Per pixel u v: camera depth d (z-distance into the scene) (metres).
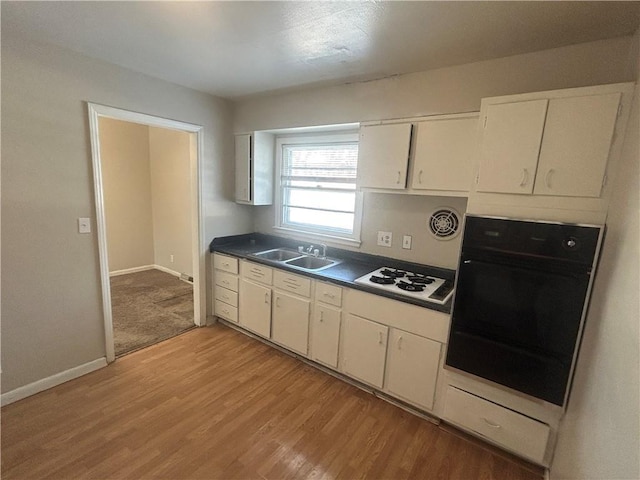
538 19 1.53
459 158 2.08
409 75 2.30
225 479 1.65
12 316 2.08
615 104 1.41
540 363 1.64
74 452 1.76
